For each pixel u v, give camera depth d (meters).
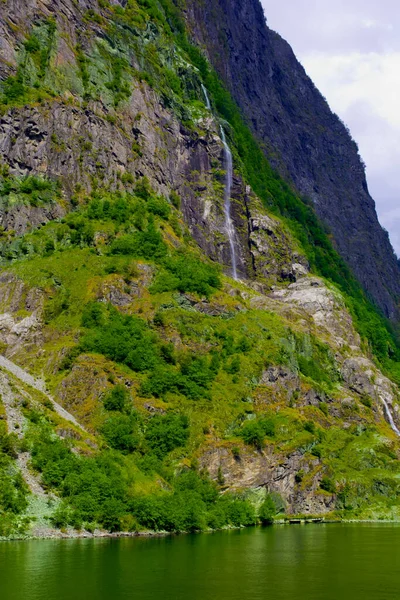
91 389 128.75
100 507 97.75
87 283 152.62
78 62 194.00
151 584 63.56
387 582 67.12
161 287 157.88
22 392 116.12
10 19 183.75
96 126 186.25
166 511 104.06
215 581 66.00
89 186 179.62
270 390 149.38
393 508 142.12
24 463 98.31
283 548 89.25
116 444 120.56
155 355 141.75
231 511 118.38
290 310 193.38
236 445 129.12
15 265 155.75
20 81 178.38
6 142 168.75
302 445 137.38
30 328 143.25
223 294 171.00
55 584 61.88
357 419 170.88
